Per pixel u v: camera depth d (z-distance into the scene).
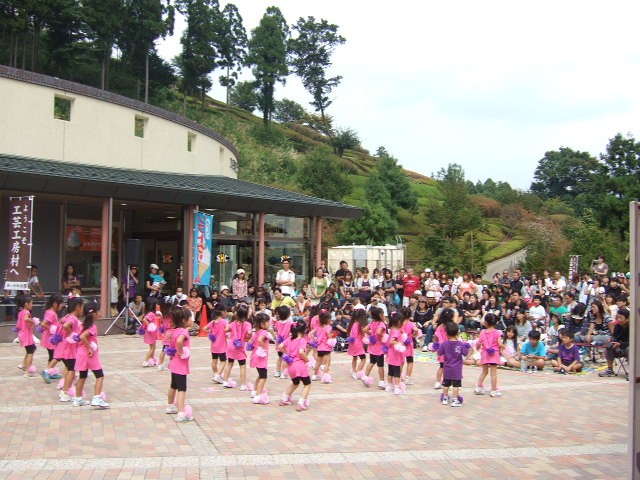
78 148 19.56
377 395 10.02
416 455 6.69
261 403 9.18
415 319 16.59
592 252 31.16
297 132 82.69
